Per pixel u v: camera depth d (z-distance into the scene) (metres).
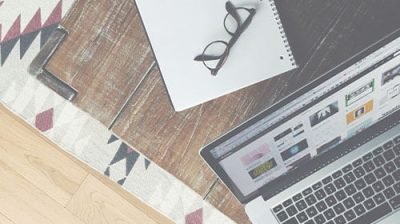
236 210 0.94
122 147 1.27
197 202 1.23
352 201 0.94
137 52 0.93
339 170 0.94
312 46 0.88
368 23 0.86
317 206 0.95
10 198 1.43
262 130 0.84
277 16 0.87
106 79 0.94
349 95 0.84
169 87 0.90
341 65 0.80
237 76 0.89
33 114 1.32
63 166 1.40
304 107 0.83
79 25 0.95
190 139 0.92
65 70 0.95
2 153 1.42
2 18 1.37
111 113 0.94
